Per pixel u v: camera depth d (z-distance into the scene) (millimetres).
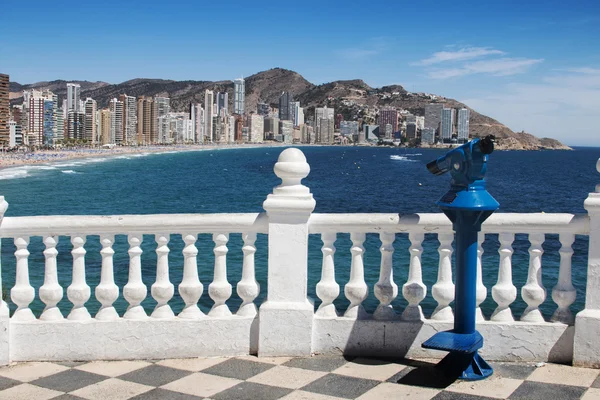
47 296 4871
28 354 4844
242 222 4883
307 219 4812
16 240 4840
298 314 4848
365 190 70562
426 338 4852
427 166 4691
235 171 116625
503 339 4828
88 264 19203
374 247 21688
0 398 4133
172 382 4406
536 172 123750
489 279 17781
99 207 52469
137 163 156375
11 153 198875
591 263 4664
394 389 4266
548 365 4727
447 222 4754
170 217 4848
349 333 4910
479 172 4312
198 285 4965
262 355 4895
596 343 4645
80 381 4441
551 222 4715
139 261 4934
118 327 4867
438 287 4887
